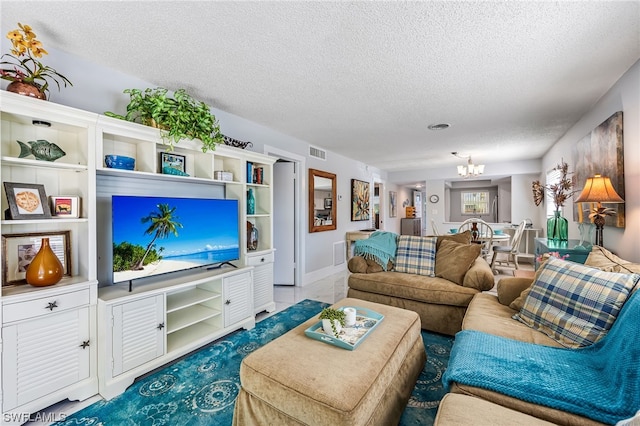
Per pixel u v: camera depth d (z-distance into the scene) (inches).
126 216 81.2
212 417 63.5
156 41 73.0
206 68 86.7
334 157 210.4
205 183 115.0
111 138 83.0
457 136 163.3
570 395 43.4
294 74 90.0
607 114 101.5
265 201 134.0
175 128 87.0
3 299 58.1
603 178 89.0
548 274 73.5
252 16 63.1
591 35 69.0
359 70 87.4
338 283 183.2
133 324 76.3
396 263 129.4
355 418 44.3
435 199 290.5
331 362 55.3
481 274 102.5
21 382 60.3
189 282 90.7
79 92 80.8
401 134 159.2
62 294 66.1
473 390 48.8
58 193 75.5
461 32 68.3
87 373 69.9
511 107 117.7
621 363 44.7
